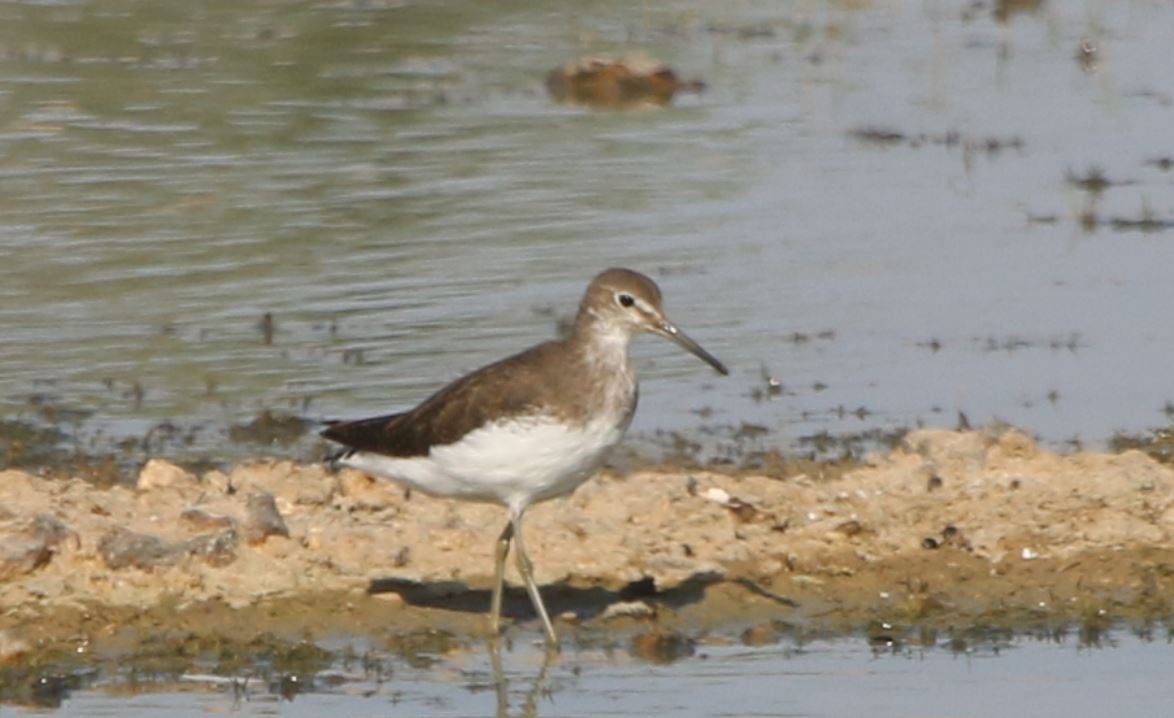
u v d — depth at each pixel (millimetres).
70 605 11695
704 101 27047
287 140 24281
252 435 15094
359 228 20625
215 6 31891
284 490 13359
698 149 24391
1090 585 12500
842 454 14812
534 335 17359
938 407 15938
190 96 26297
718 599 12328
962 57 29859
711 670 11422
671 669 11438
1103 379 16594
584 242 20297
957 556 12812
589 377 11211
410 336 17359
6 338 17219
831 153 24359
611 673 11367
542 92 27266
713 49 30281
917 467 13828
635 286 11359
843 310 18422
